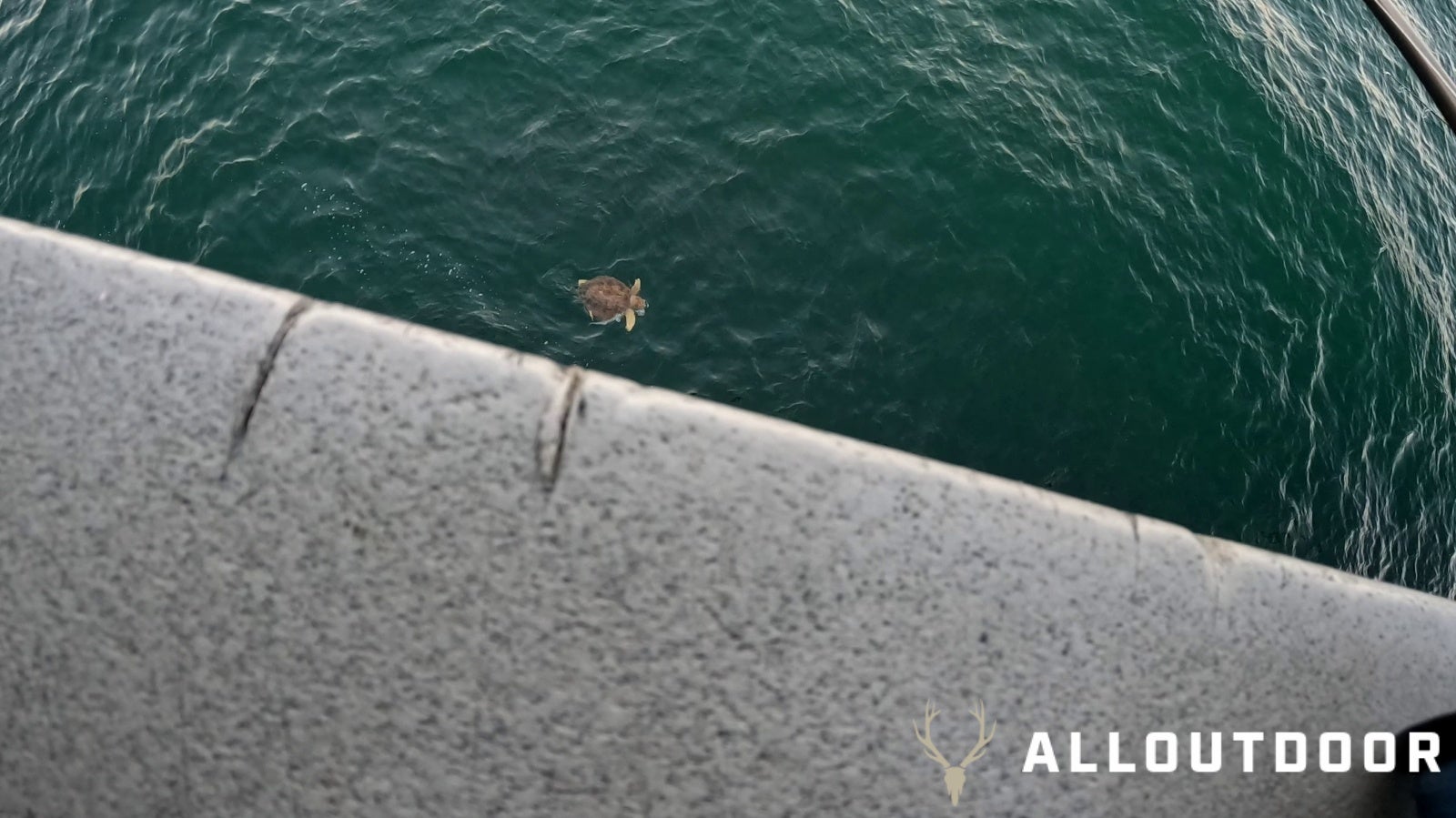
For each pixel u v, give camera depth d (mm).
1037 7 10367
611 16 9391
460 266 7969
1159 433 8078
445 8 9195
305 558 1210
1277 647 1347
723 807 1175
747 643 1218
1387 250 9727
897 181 8789
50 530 1212
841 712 1212
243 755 1163
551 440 1263
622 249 8195
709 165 8680
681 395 1326
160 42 8836
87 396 1252
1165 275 8742
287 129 8352
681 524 1246
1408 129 11266
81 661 1183
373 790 1157
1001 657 1257
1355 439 8578
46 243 1337
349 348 1286
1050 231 8734
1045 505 1343
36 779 1159
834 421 7703
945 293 8320
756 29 9477
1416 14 13016
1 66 8727
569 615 1210
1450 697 1376
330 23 9008
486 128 8609
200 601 1196
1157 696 1287
